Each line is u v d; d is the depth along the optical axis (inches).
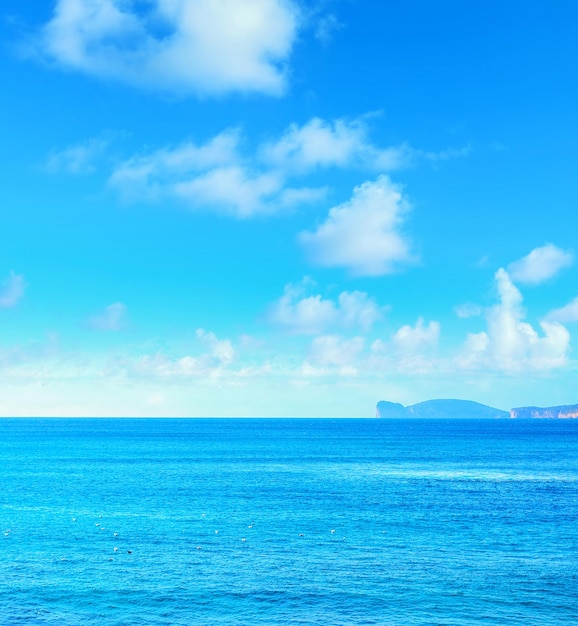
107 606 1562.5
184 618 1494.8
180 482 3806.6
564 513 2709.2
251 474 4279.0
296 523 2470.5
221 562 1913.1
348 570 1833.2
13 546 2106.3
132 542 2159.2
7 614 1512.1
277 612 1528.1
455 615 1510.8
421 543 2150.6
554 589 1680.6
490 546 2112.5
